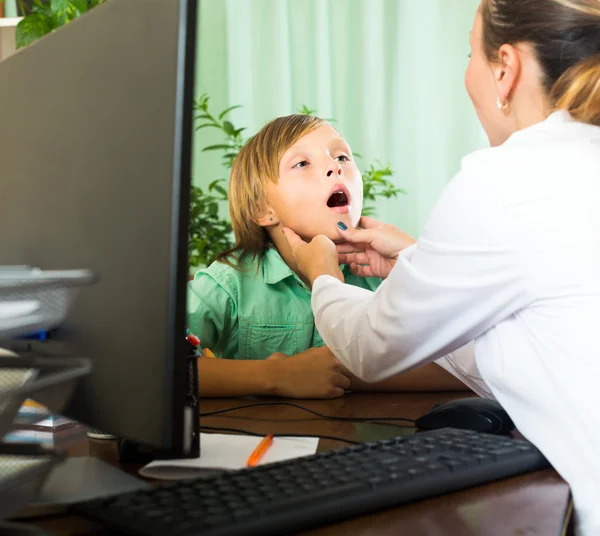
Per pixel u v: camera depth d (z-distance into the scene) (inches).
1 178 24.5
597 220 29.2
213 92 111.3
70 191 20.7
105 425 19.2
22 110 23.4
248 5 107.2
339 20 105.0
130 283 18.3
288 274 54.5
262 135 54.6
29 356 21.1
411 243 52.6
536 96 32.3
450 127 102.7
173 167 17.2
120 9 19.2
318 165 52.9
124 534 18.3
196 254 96.3
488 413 32.0
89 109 20.1
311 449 28.4
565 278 28.6
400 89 103.6
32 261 22.4
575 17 30.5
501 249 29.6
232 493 20.2
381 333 34.0
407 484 21.7
